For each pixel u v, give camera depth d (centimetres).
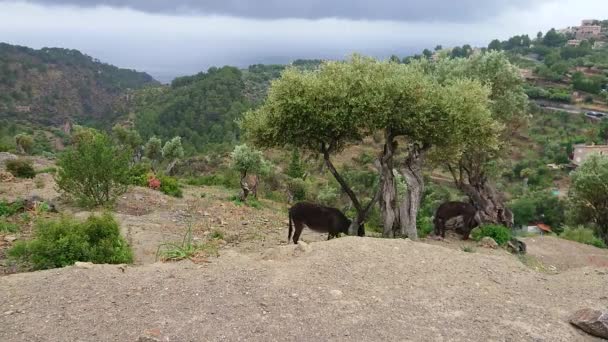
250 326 617
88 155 1594
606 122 9356
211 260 873
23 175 2112
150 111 14000
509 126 2281
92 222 984
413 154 1644
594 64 15262
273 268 835
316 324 636
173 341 568
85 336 570
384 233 1592
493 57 2155
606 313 693
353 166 7150
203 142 11338
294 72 1497
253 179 3291
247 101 13750
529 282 893
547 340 650
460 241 1744
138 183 2197
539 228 4275
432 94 1436
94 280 740
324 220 1305
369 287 782
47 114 17900
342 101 1415
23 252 917
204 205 1958
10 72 18950
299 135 1542
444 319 689
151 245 1176
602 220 2978
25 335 564
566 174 7569
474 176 2302
